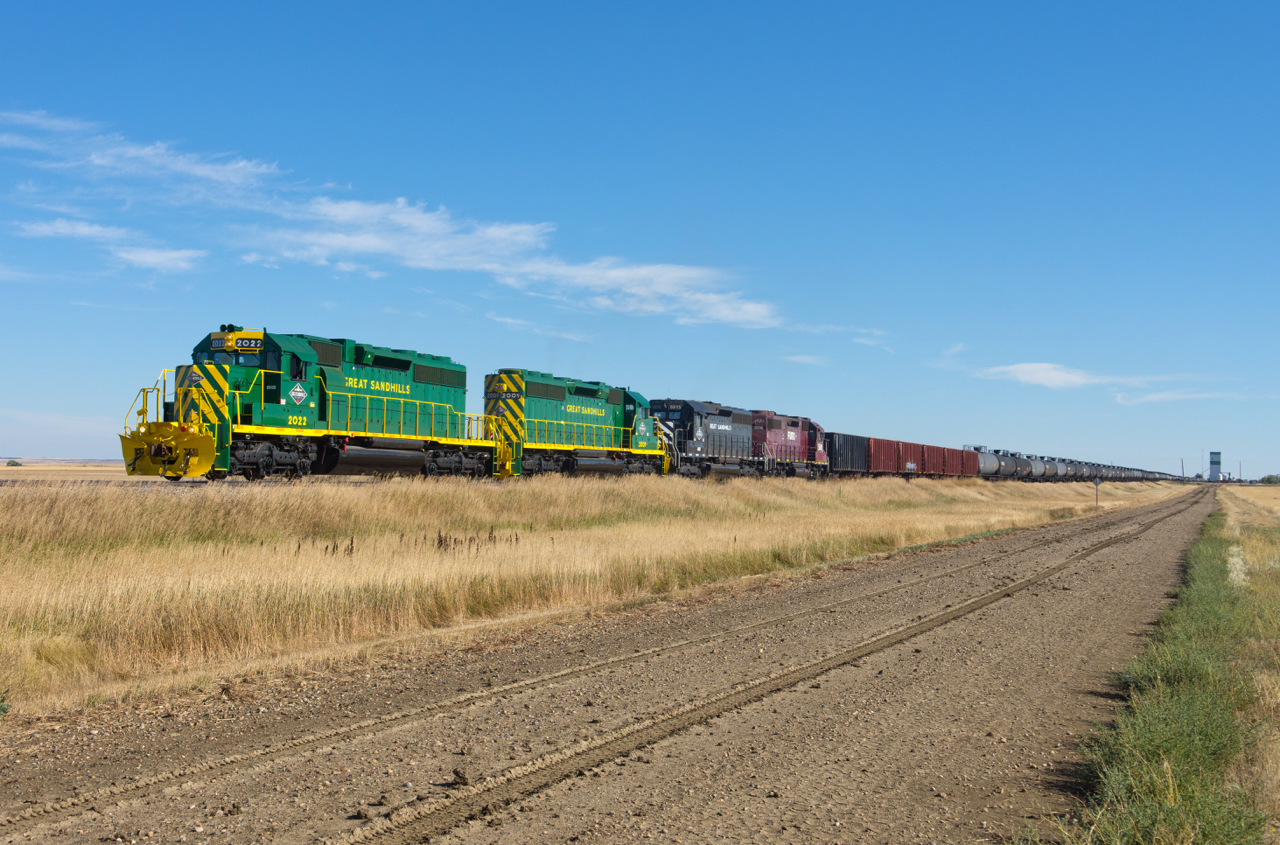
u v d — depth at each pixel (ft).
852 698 30.89
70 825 18.51
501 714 27.73
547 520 90.38
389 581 47.47
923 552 87.30
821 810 20.47
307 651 38.01
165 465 80.02
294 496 69.87
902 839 18.94
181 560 50.83
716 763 23.62
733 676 33.68
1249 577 69.92
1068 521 144.36
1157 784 20.94
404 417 105.60
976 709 29.91
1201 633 42.37
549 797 20.74
